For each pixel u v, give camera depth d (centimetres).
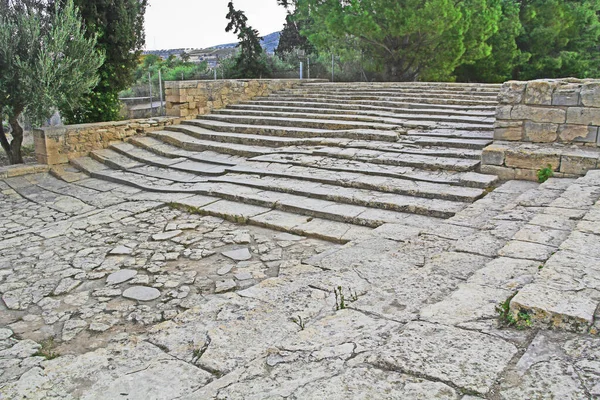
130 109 2134
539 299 285
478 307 302
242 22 2556
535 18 2633
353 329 310
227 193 859
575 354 243
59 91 1158
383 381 234
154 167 1128
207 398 252
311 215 742
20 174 1137
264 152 1081
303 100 1498
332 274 450
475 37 2123
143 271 599
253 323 367
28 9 1173
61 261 643
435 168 838
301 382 247
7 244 720
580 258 349
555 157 718
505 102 794
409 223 660
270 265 595
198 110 1467
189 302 512
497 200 657
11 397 304
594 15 2752
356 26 1878
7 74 1101
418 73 2194
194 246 673
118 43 1377
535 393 215
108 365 335
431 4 1800
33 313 501
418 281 380
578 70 2616
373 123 1141
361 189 805
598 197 534
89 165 1174
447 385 226
